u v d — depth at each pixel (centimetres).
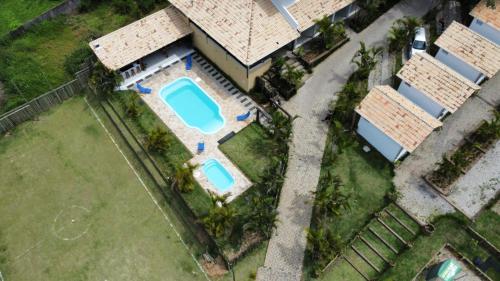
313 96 4288
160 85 4416
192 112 4231
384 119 3672
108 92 4256
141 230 3488
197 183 3678
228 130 4056
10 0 5231
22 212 3588
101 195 3688
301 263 3281
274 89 4231
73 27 4966
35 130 4119
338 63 4559
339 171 3772
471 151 3875
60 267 3300
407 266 3256
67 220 3541
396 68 4528
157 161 3803
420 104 4081
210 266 3288
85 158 3925
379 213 3488
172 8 4597
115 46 4325
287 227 3450
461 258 3272
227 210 3225
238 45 4025
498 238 3372
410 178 3712
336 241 3184
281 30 4191
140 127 4034
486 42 4172
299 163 3819
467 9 5022
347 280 3209
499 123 3941
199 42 4575
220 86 4419
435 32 4831
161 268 3294
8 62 4512
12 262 3322
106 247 3397
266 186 3491
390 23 4922
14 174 3812
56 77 4466
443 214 3494
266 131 4016
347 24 4912
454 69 4378
